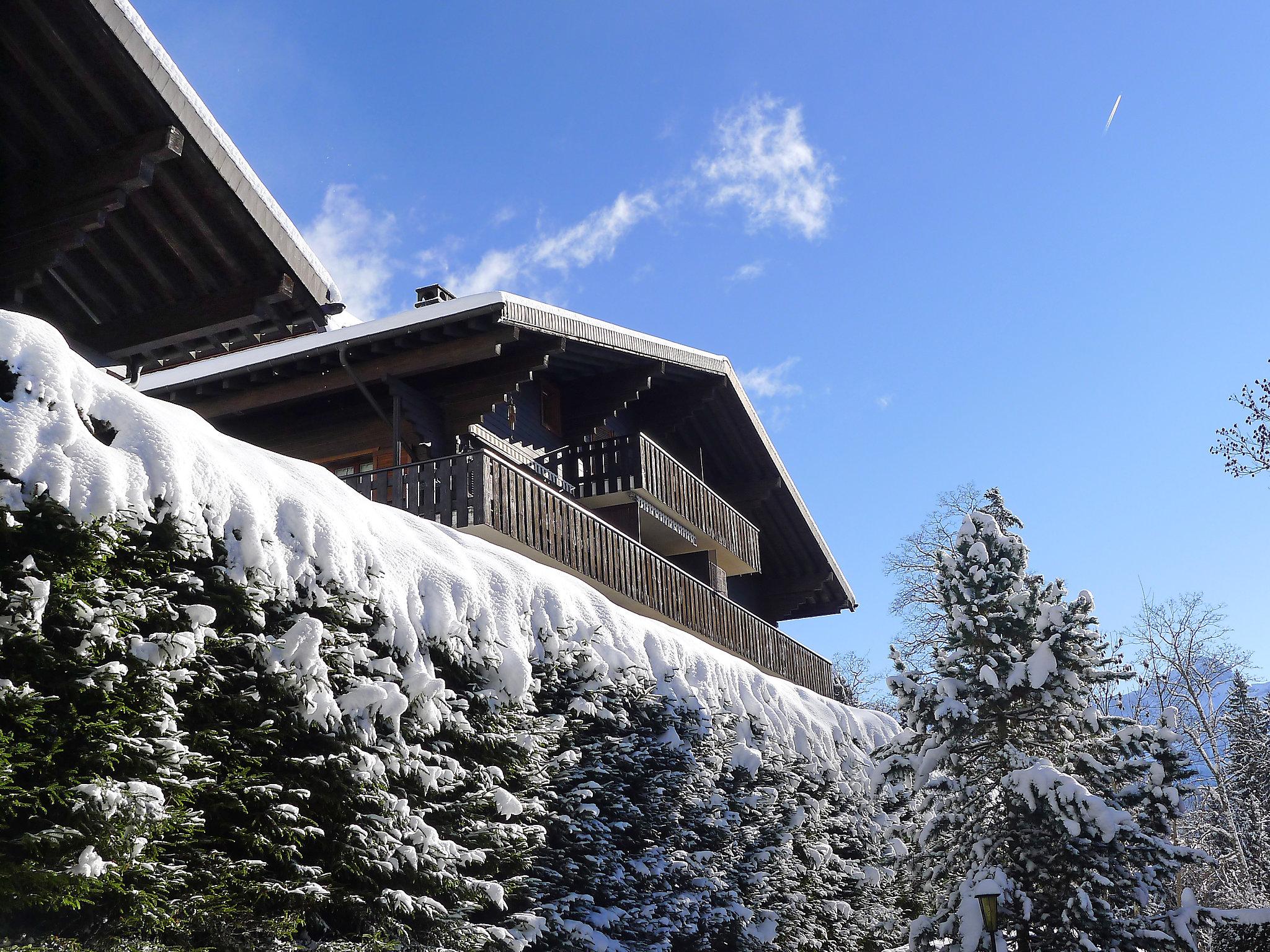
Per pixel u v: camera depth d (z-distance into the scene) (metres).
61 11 8.02
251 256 9.89
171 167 9.11
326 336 14.48
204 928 5.41
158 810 4.72
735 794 12.30
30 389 5.08
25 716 4.48
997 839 12.26
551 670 8.92
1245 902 23.59
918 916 16.66
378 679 6.70
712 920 10.42
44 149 8.97
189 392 15.16
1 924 4.70
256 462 6.69
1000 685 12.88
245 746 5.67
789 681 22.92
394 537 7.75
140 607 5.00
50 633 4.77
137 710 4.97
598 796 9.25
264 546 6.05
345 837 6.07
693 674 12.30
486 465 13.09
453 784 6.91
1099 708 13.69
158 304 10.32
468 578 8.08
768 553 26.48
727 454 23.67
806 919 12.95
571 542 14.89
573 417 18.64
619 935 8.91
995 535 13.70
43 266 8.82
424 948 6.45
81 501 4.93
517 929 7.55
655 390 21.14
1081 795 11.71
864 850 15.73
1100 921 11.58
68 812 4.61
